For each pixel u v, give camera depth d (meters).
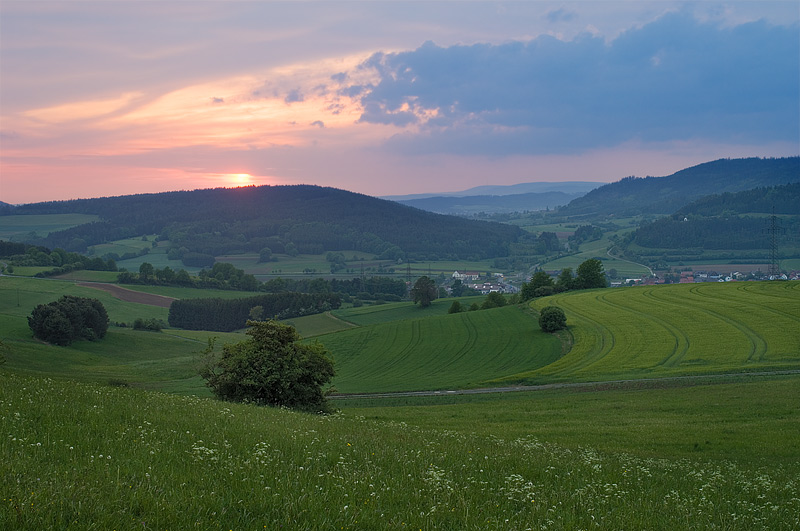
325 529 7.66
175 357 106.25
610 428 31.70
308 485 9.66
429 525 8.33
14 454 9.51
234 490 8.99
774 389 44.94
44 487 7.74
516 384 63.56
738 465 21.45
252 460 11.05
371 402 55.62
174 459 10.64
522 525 8.83
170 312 152.25
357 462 12.48
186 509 7.79
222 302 159.25
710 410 37.84
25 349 91.75
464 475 12.52
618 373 63.31
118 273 192.50
